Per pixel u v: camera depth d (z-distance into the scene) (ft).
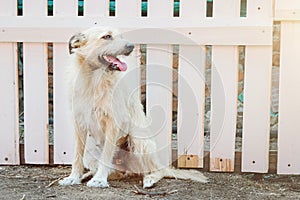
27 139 12.71
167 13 11.96
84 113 10.68
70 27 12.07
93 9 12.09
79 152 11.16
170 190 10.71
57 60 12.31
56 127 12.59
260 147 12.21
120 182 11.32
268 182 11.74
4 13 12.25
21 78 14.14
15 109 12.62
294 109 12.02
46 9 12.17
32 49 12.33
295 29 11.76
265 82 11.98
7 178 11.60
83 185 10.96
